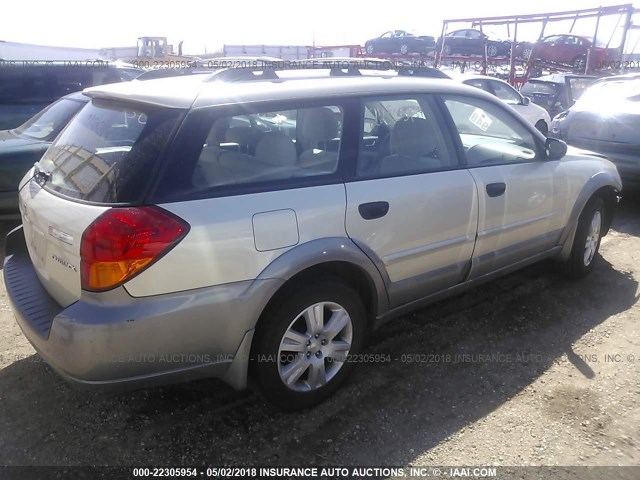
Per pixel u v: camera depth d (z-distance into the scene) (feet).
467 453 8.19
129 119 8.19
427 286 10.61
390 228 9.44
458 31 65.00
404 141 10.08
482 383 9.96
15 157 16.63
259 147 8.32
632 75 23.03
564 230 13.53
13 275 9.30
